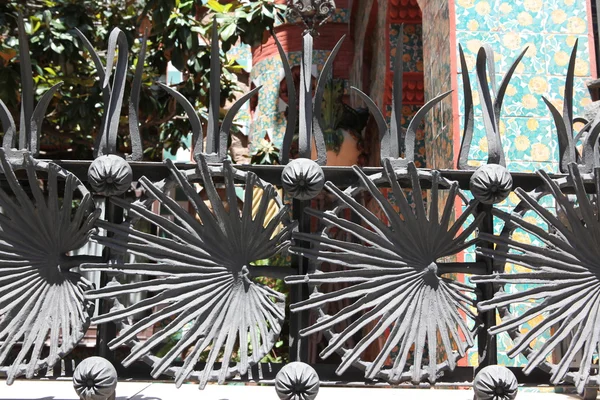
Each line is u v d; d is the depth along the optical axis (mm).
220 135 2213
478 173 2189
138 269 2121
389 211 2170
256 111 10664
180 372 2080
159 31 5379
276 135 10320
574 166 2223
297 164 2127
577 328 2203
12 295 2111
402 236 2168
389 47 7352
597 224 2209
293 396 2027
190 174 2182
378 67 8156
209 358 2080
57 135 5996
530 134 4375
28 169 2123
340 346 2119
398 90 2250
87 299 2090
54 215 2137
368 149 8547
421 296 2156
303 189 2121
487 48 2352
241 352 2078
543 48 4504
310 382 2031
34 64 5312
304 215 2209
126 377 2156
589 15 4566
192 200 2139
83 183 2217
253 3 5648
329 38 10711
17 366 2062
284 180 2129
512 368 2270
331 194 2273
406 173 2186
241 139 10672
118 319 2086
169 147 6668
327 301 2133
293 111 2268
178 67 5586
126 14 6062
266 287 2154
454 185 2125
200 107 6301
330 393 2682
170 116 6020
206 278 2129
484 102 2314
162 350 4535
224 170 2117
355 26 10133
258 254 2162
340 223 2158
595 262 2207
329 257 2146
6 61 5305
